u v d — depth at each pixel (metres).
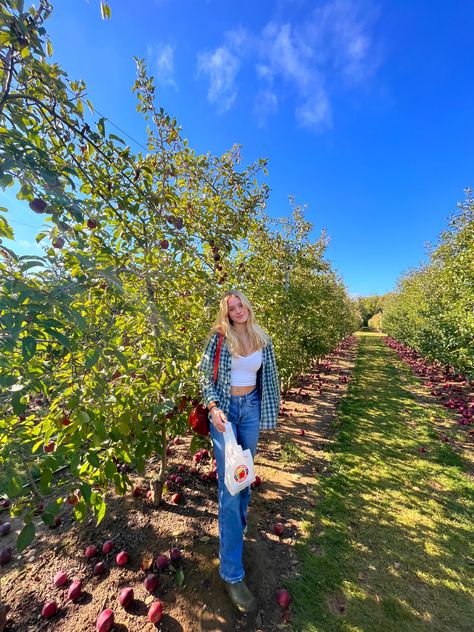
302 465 3.39
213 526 2.36
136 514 2.45
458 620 1.74
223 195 3.10
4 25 1.07
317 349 7.17
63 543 2.18
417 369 9.70
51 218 1.30
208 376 1.90
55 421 1.52
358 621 1.72
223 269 2.94
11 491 1.33
